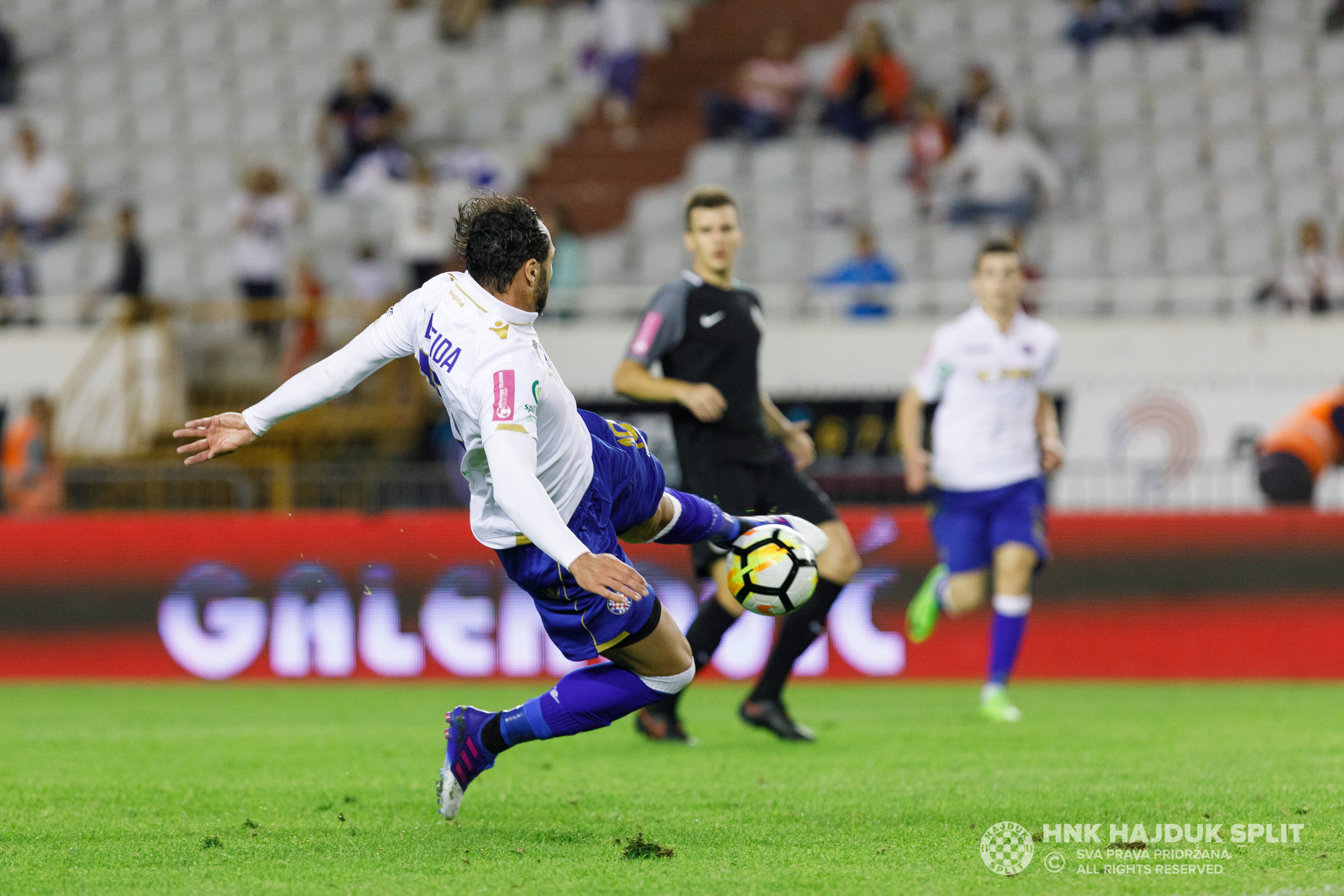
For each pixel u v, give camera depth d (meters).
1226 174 50.75
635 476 13.16
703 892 10.78
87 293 50.91
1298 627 31.14
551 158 54.41
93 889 11.00
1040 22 57.16
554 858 12.06
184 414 41.19
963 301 41.91
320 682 31.83
